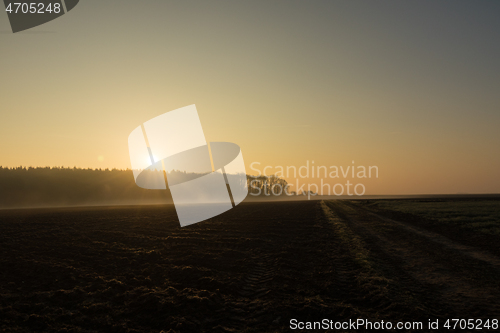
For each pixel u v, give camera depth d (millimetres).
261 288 9977
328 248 16672
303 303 8312
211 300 8672
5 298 8992
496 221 27172
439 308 7664
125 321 7398
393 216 37156
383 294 8516
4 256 15047
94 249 17000
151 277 11383
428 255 14258
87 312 7941
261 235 22359
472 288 9234
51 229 26156
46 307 8164
